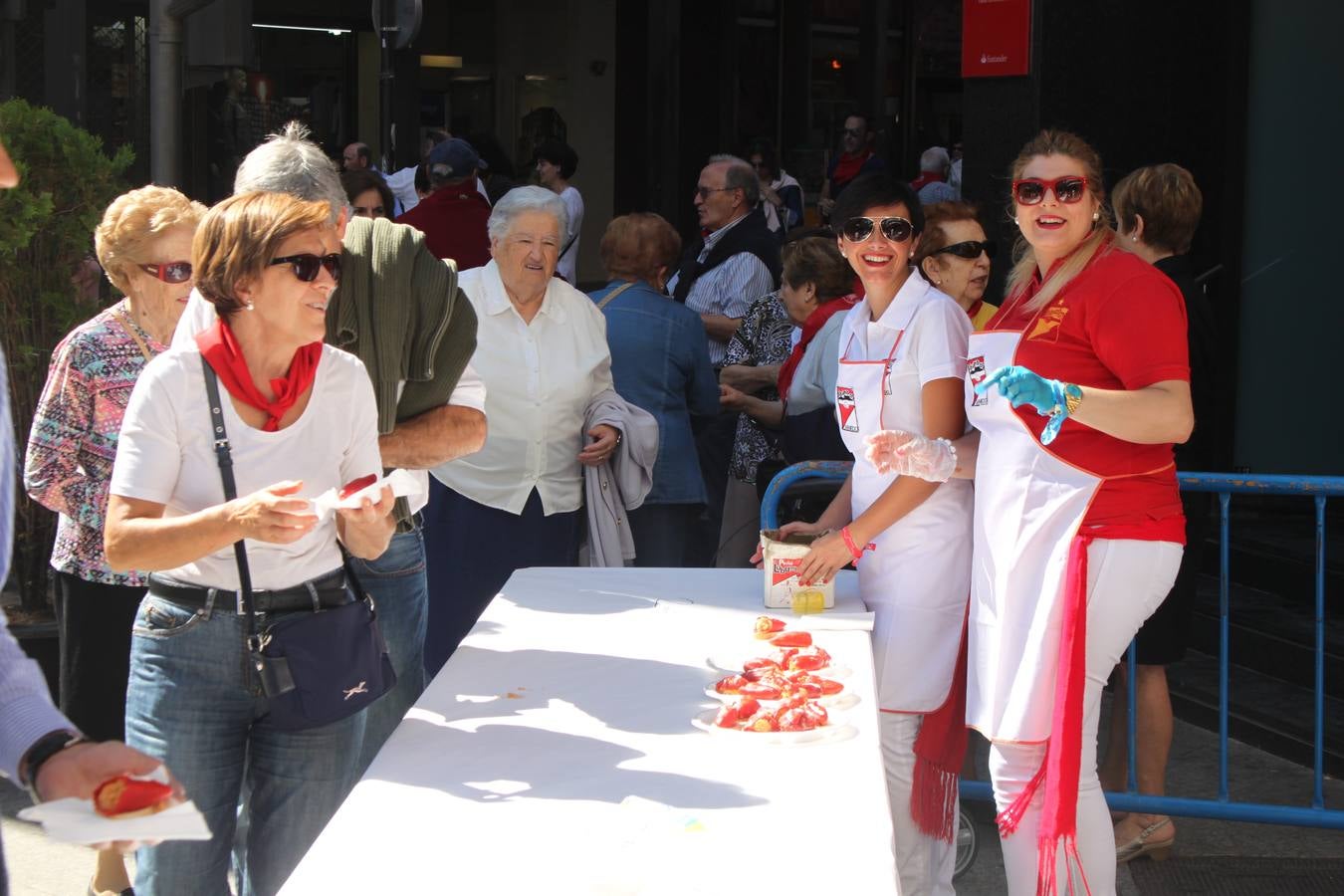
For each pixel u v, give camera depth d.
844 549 3.48
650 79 13.42
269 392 2.76
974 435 3.54
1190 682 5.93
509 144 15.41
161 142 5.97
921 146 15.69
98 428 3.45
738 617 3.47
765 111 15.16
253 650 2.72
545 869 2.08
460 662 3.11
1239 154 7.07
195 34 5.91
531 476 4.49
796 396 4.85
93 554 3.59
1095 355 3.16
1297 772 5.18
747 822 2.24
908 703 3.59
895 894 2.00
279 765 2.85
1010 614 3.20
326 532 2.81
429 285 3.38
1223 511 4.30
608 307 5.10
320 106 16.03
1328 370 7.34
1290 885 4.28
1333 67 7.17
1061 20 6.54
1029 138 6.58
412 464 3.46
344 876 2.06
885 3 14.23
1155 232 4.50
